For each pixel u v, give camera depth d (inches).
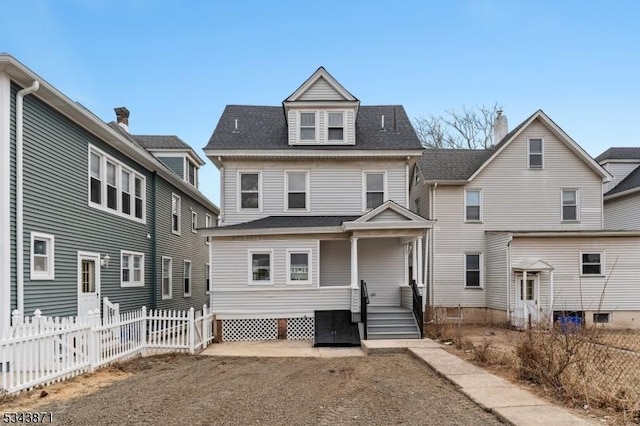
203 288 995.3
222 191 642.2
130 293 578.6
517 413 231.3
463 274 761.0
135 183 607.8
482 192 769.6
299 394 282.7
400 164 655.1
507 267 698.2
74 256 438.0
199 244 959.0
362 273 639.8
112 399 269.7
